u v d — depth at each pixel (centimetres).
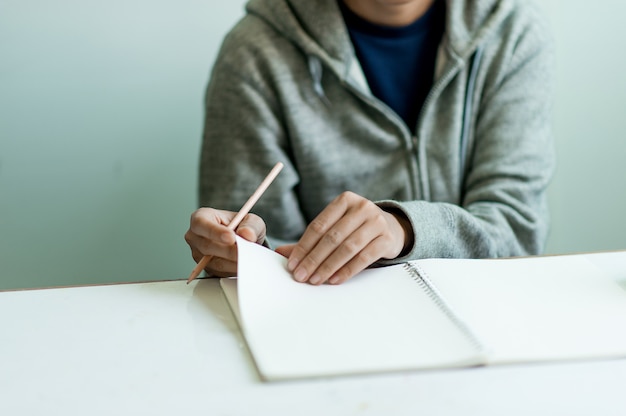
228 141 122
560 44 162
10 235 160
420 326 61
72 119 156
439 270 73
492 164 120
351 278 71
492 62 123
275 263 72
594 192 169
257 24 123
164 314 66
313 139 121
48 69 153
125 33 153
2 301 69
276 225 122
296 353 57
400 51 124
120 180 161
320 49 118
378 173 123
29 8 149
